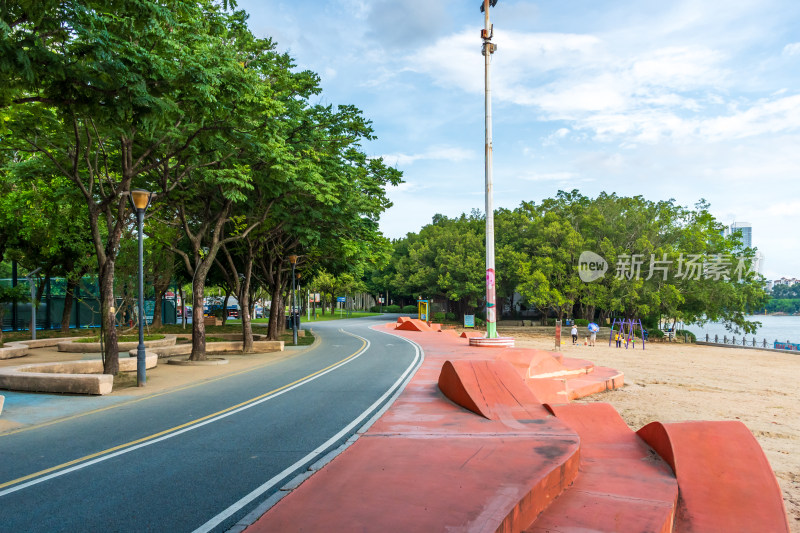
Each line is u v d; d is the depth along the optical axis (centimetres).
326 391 1375
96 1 975
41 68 888
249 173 1861
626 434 901
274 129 1712
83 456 769
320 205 2378
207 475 671
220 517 533
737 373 2600
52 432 931
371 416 1044
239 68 1355
